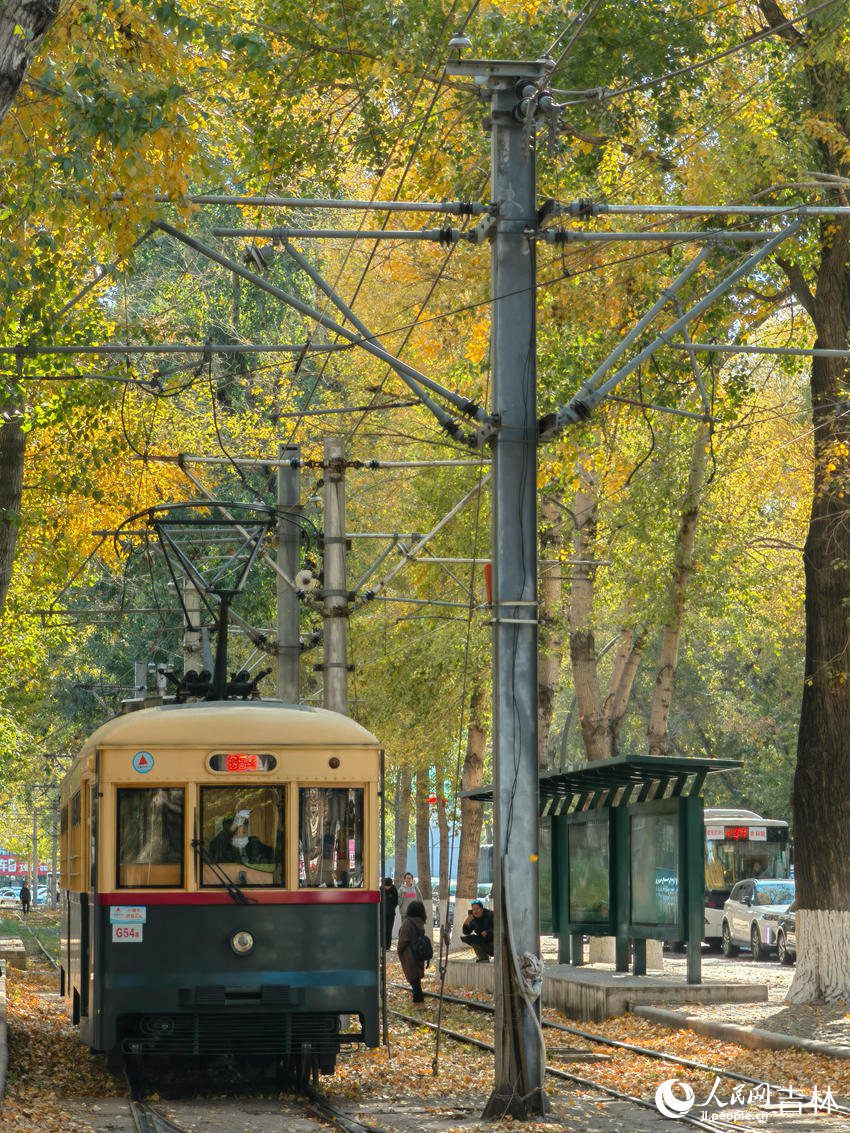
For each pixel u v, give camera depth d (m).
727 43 75.56
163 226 51.16
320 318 51.56
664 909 86.31
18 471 79.88
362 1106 52.41
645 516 101.00
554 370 81.19
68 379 68.69
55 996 98.44
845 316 78.88
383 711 141.88
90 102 48.94
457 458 121.62
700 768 84.50
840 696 77.75
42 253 60.59
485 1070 61.69
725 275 77.62
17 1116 45.34
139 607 152.12
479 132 71.31
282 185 71.88
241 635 149.38
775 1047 63.03
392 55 67.50
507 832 50.50
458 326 82.00
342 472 83.69
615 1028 75.12
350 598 83.69
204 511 113.25
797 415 122.81
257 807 54.75
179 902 53.59
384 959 54.88
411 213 83.25
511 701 51.00
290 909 54.09
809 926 77.50
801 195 74.25
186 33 50.28
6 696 141.12
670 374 83.69
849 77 75.75
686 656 132.75
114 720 57.09
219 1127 46.72
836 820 77.31
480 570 123.75
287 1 67.38
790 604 129.75
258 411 124.56
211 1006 53.16
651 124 76.75
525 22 70.88
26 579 119.88
